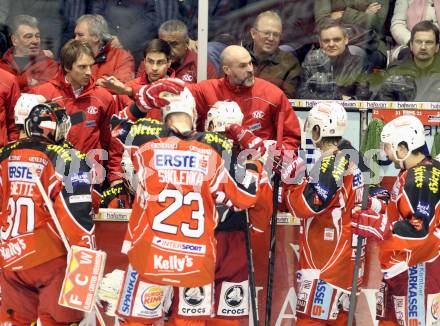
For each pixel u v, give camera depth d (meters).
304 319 14.71
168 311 14.06
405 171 14.07
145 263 13.18
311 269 14.62
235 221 14.57
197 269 13.16
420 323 13.93
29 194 13.80
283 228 15.65
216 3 16.95
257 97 16.19
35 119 13.93
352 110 17.30
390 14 17.25
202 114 16.31
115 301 14.55
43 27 17.19
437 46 17.17
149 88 13.66
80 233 13.66
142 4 16.97
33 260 13.81
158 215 13.20
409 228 13.69
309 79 17.25
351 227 14.40
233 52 15.86
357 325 15.65
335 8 17.14
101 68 17.09
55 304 13.95
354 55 17.22
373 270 15.60
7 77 16.52
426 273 13.93
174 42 16.95
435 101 17.28
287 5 17.11
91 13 17.09
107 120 16.59
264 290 15.71
